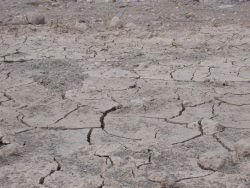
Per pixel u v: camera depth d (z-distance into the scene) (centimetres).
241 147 404
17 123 478
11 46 785
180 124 477
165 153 411
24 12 1112
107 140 441
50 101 538
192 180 366
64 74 634
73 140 440
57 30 912
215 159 386
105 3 1284
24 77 623
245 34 891
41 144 430
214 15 1102
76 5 1242
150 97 550
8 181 365
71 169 384
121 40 837
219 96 554
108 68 665
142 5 1248
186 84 600
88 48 779
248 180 364
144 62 697
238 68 673
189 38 854
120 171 381
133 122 481
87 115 498
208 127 460
